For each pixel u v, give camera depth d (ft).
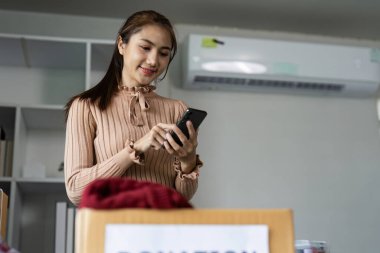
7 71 8.81
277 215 2.14
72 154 3.63
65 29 9.31
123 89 3.98
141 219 2.03
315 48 9.76
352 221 9.46
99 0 8.93
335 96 10.11
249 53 9.44
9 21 9.14
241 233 2.09
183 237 2.04
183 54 9.46
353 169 9.77
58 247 6.99
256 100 9.74
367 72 9.85
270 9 9.44
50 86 8.87
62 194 8.17
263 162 9.40
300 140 9.70
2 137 7.57
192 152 3.63
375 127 10.16
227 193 9.07
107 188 2.21
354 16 9.74
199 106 9.45
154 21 3.92
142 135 3.80
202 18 9.73
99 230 2.00
